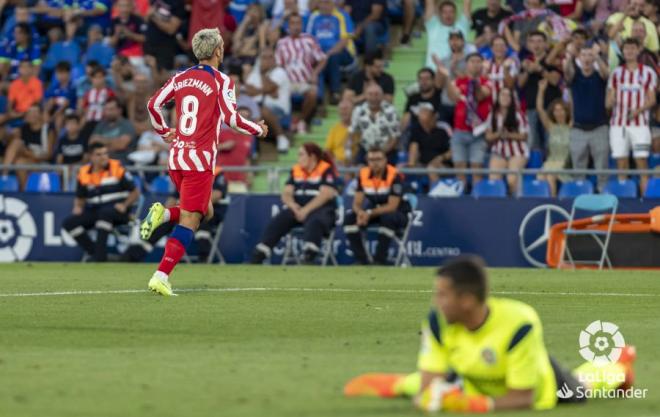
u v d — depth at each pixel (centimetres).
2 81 8869
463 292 2022
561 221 7144
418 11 8775
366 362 2803
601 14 8044
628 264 7056
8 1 9200
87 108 8069
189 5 8506
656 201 7031
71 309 4028
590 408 2178
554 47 7612
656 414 2131
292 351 3017
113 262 7250
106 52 8638
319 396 2308
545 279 5806
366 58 7900
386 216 7000
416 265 7231
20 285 5091
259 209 7312
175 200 7281
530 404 2078
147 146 7912
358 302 4369
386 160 7094
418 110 7688
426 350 2130
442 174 7438
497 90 7519
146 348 3075
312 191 7038
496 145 7488
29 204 7469
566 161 7481
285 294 4709
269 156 8075
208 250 7269
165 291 4550
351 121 7694
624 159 7388
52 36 8900
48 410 2148
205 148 4538
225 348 3075
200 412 2130
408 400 2261
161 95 4562
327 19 8394
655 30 7744
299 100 8250
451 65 7744
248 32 8488
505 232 7181
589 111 7381
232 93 4556
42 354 2947
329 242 7125
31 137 8206
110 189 7219
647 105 7350
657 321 3778
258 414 2112
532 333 2073
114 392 2353
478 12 8138
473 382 2134
